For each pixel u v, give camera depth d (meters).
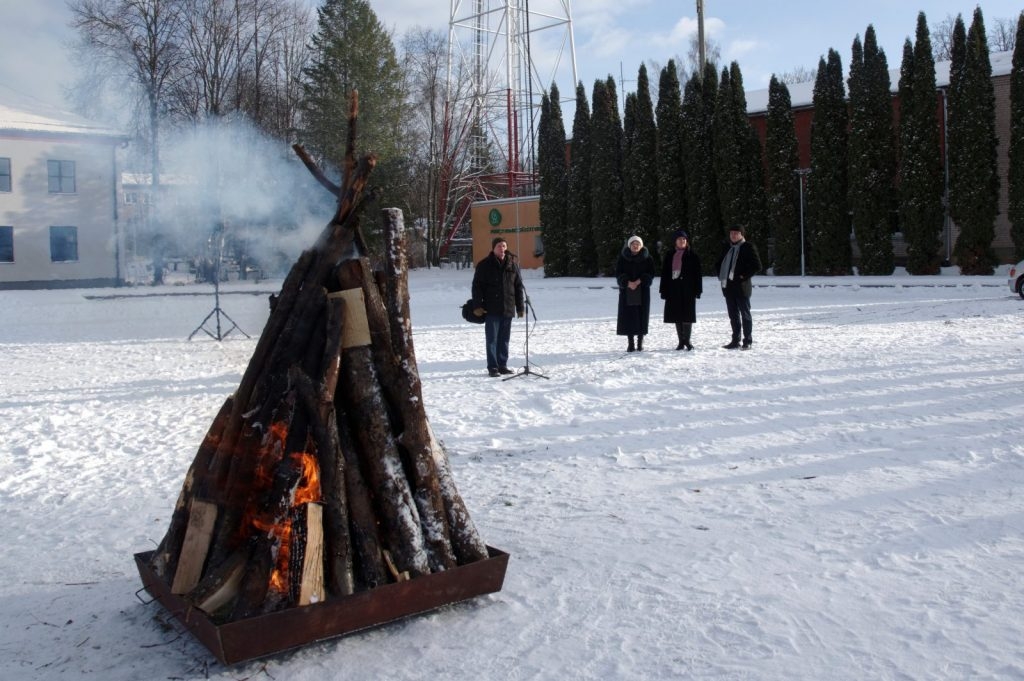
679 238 13.01
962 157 32.25
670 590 4.03
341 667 3.46
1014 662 3.19
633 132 42.03
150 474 6.79
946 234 35.41
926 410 7.96
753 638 3.49
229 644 3.33
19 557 4.91
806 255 36.94
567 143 51.41
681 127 40.16
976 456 6.25
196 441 7.93
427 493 3.97
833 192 35.53
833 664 3.24
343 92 19.78
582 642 3.55
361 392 3.89
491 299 11.18
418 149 54.66
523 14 51.88
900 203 34.03
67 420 8.99
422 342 16.12
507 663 3.41
